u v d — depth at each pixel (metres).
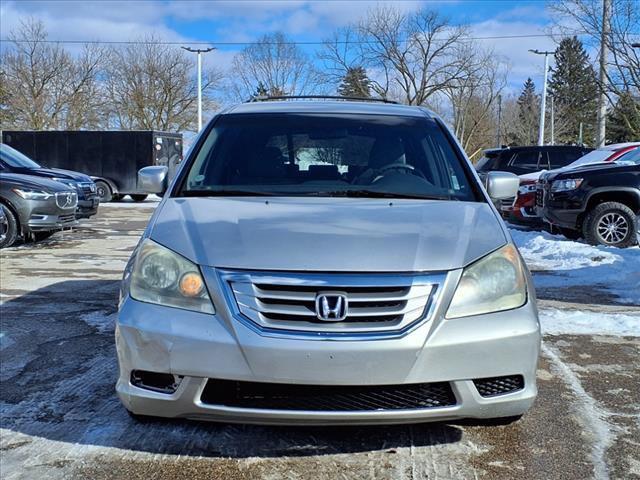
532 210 11.98
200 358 2.65
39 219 10.33
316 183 3.67
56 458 3.02
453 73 45.41
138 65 51.97
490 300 2.78
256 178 3.73
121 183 22.48
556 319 5.56
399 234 2.89
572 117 51.06
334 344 2.58
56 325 5.32
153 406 2.77
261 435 3.22
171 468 2.92
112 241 11.29
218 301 2.69
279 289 2.65
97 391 3.83
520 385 2.84
